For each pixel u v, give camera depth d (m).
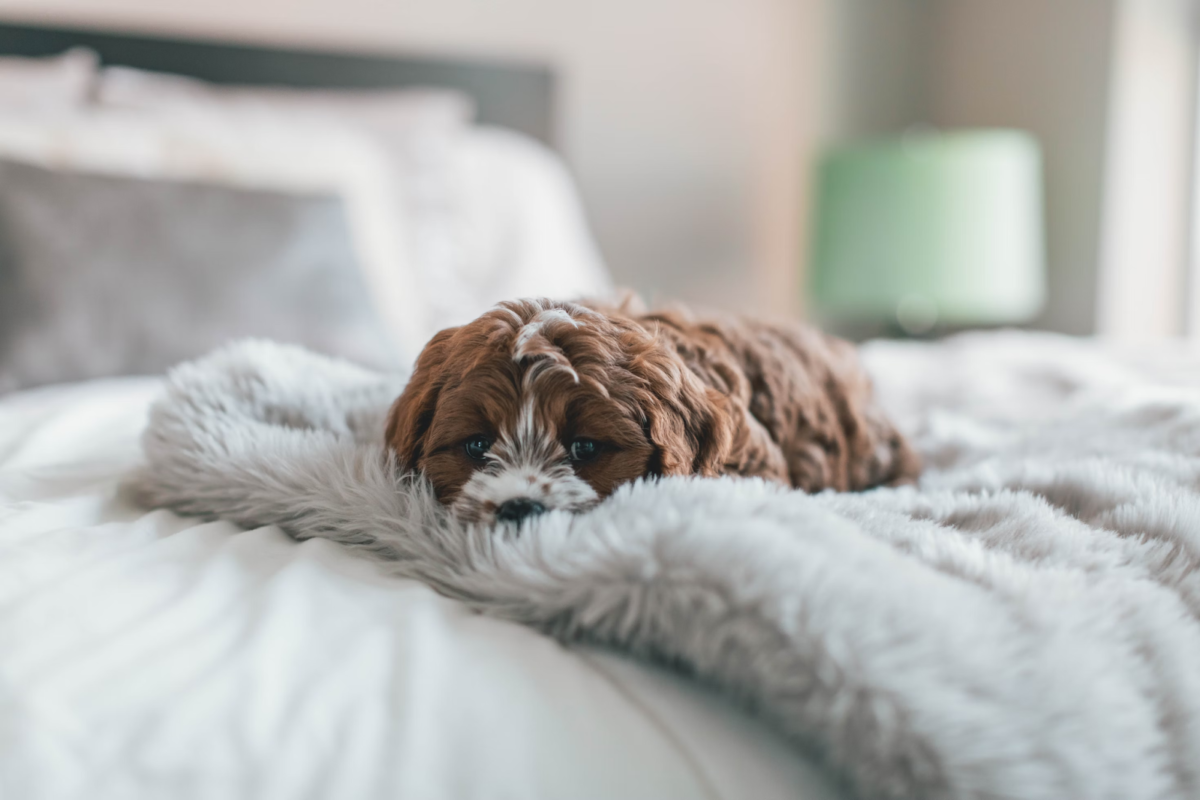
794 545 0.63
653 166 3.31
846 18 3.49
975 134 3.39
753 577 0.60
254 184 2.03
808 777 0.57
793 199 3.50
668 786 0.54
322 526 0.83
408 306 2.18
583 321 0.85
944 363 1.91
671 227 3.35
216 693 0.56
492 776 0.52
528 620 0.68
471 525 0.78
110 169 1.88
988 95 3.39
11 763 0.51
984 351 2.00
